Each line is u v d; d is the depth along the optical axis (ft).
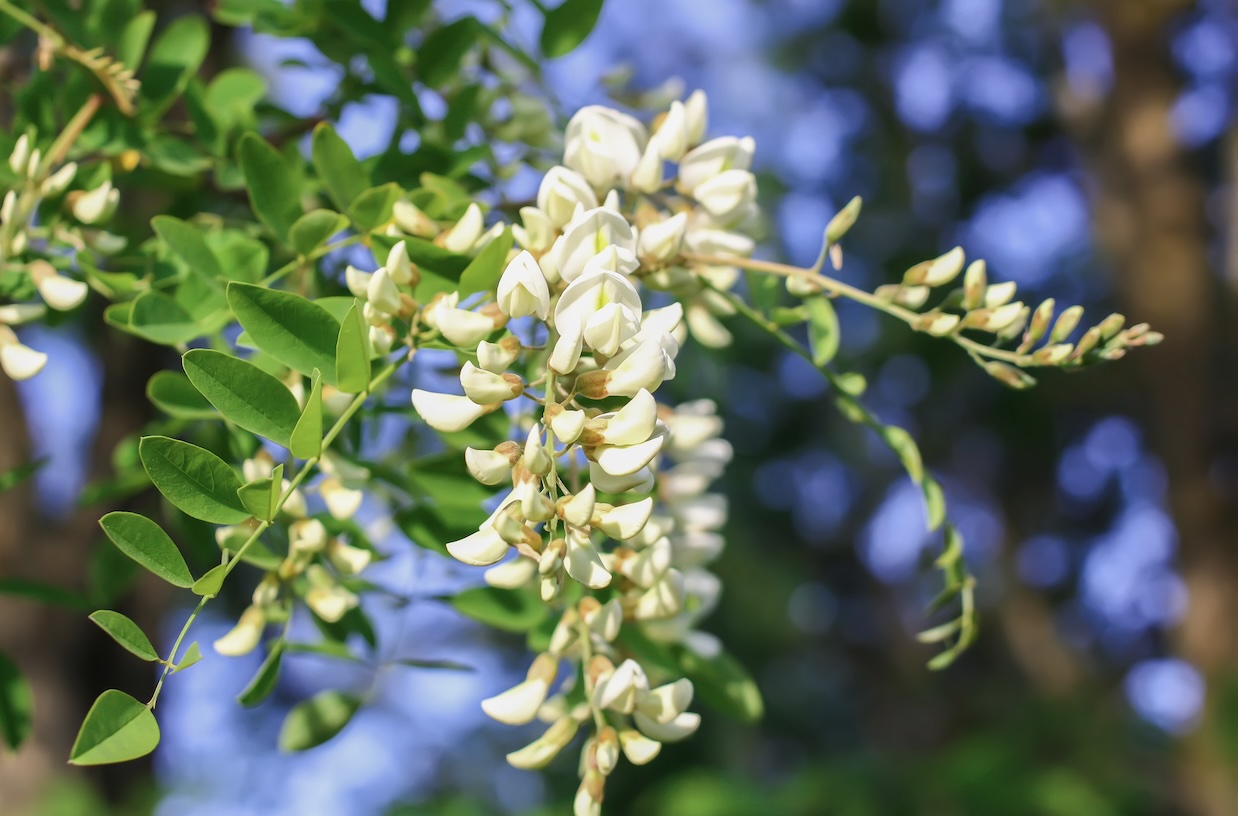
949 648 1.76
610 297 1.43
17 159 1.65
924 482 1.72
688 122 1.67
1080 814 4.40
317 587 1.65
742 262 1.65
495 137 1.99
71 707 4.95
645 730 1.53
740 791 4.33
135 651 1.36
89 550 4.89
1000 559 9.52
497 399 1.44
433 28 2.00
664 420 1.74
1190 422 7.34
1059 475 8.82
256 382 1.45
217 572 1.40
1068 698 6.65
